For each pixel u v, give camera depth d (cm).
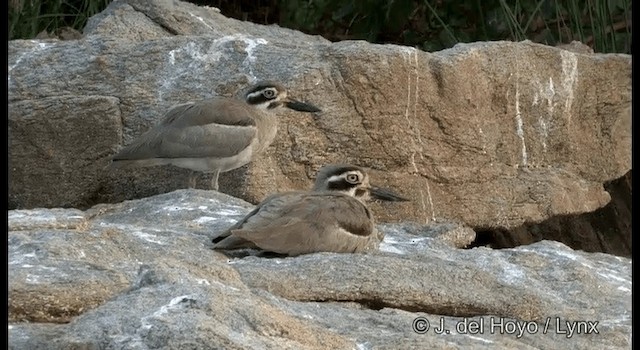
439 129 1808
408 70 1775
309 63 1764
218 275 1193
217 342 1045
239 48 1783
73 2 2220
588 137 1959
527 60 1877
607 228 2106
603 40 2203
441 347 1173
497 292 1331
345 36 2322
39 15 2100
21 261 1204
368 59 1761
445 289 1309
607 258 1541
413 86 1780
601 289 1401
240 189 1730
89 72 1767
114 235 1309
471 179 1833
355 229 1377
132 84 1761
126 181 1758
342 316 1230
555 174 1911
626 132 1995
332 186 1471
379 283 1289
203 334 1047
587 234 2089
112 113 1741
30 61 1770
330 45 1789
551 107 1905
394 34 2312
